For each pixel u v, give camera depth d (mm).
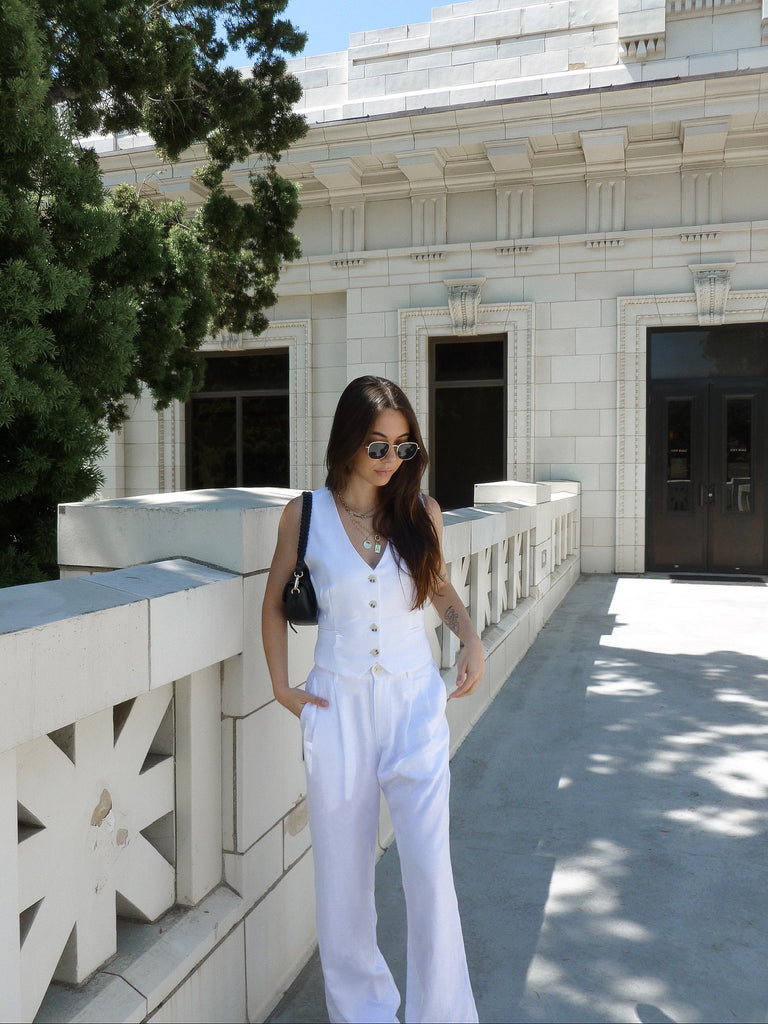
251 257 7957
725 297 11281
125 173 12812
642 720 4957
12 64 3979
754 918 2785
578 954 2582
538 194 12148
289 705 2045
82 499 4809
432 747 1987
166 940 1973
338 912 2014
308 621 2039
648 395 12109
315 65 13016
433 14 12438
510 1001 2355
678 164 11523
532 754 4410
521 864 3182
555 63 11688
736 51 10844
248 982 2270
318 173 12195
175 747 2113
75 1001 1709
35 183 4441
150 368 5840
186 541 2295
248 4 7039
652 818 3582
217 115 6918
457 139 11531
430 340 12883
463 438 12836
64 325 4379
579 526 11938
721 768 4156
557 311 12070
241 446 14102
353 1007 2062
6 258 4109
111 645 1716
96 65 5211
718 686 5707
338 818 1996
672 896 2930
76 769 1728
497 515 5762
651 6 11008
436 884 1927
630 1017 2279
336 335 13344
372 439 2016
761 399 11773
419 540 2033
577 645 7082
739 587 10602
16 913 1493
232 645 2184
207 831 2191
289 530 2078
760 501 11883
